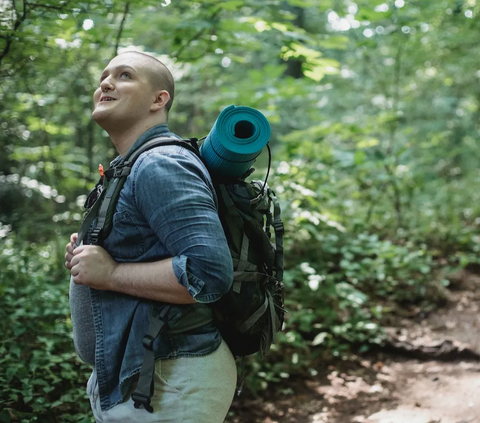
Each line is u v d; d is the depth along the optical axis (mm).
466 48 7840
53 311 3242
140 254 1597
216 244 1486
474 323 4391
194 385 1564
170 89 1808
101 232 1616
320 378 3713
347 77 8328
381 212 6266
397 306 4688
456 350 3939
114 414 1559
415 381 3682
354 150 6383
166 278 1503
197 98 6789
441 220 6395
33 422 2521
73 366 3113
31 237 5062
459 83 9359
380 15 4758
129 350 1549
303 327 3943
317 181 4863
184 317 1581
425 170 7895
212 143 1663
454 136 9391
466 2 5949
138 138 1716
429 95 9219
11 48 3039
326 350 3979
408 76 8266
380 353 4070
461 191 7625
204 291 1472
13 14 2951
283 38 4008
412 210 6586
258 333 1769
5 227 5035
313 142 5414
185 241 1481
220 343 1669
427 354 3975
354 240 5082
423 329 4379
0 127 4676
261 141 1636
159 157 1569
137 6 3535
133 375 1553
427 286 4855
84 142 6344
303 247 4770
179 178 1530
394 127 6543
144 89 1733
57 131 5070
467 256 5426
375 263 4895
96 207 1671
